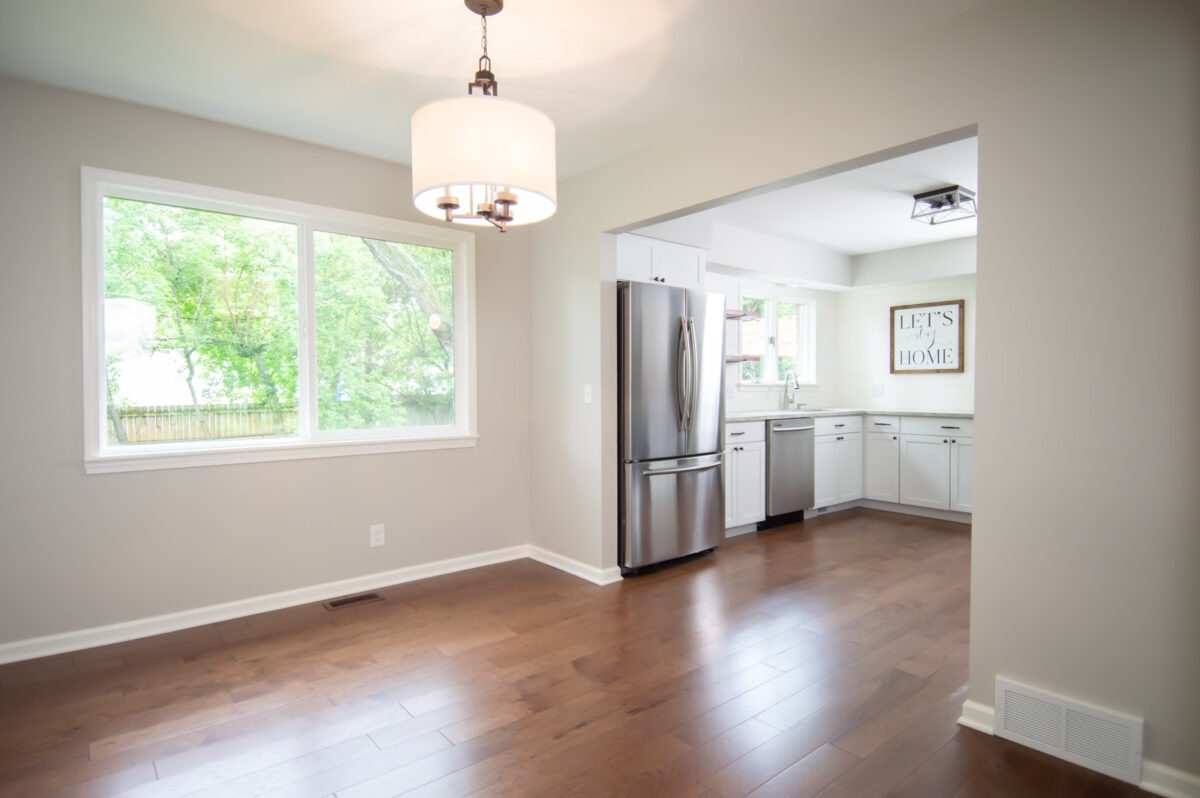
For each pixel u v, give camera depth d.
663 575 3.78
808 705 2.25
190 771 1.86
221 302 3.10
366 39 2.24
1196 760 1.72
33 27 2.15
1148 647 1.79
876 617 3.11
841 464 5.54
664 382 3.88
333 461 3.37
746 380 5.70
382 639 2.83
